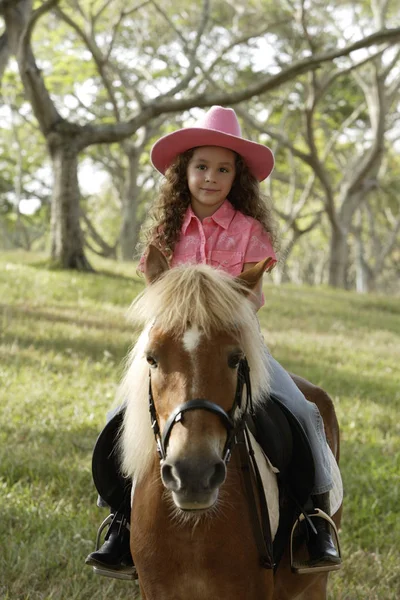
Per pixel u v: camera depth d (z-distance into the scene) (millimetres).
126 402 3238
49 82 25484
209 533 2838
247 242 3311
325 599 3832
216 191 3340
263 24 27172
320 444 3375
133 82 29375
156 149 3490
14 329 10703
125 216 32344
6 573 4410
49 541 4754
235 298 2748
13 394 7715
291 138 34062
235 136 3293
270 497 3105
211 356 2654
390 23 26594
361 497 5977
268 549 2961
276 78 16656
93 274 17500
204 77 22734
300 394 3441
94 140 17969
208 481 2471
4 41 16188
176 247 3379
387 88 29500
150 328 2848
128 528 3410
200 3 27344
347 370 10609
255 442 3135
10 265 17047
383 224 51438
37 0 20984
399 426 8039
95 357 9734
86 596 4305
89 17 22812
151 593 2936
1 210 42906
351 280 58438
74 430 6816
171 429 2602
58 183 17891
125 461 3070
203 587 2877
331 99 33344
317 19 26562
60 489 5562
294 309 17031
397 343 14281
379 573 4793
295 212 34344
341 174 40375
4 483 5609
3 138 38469
